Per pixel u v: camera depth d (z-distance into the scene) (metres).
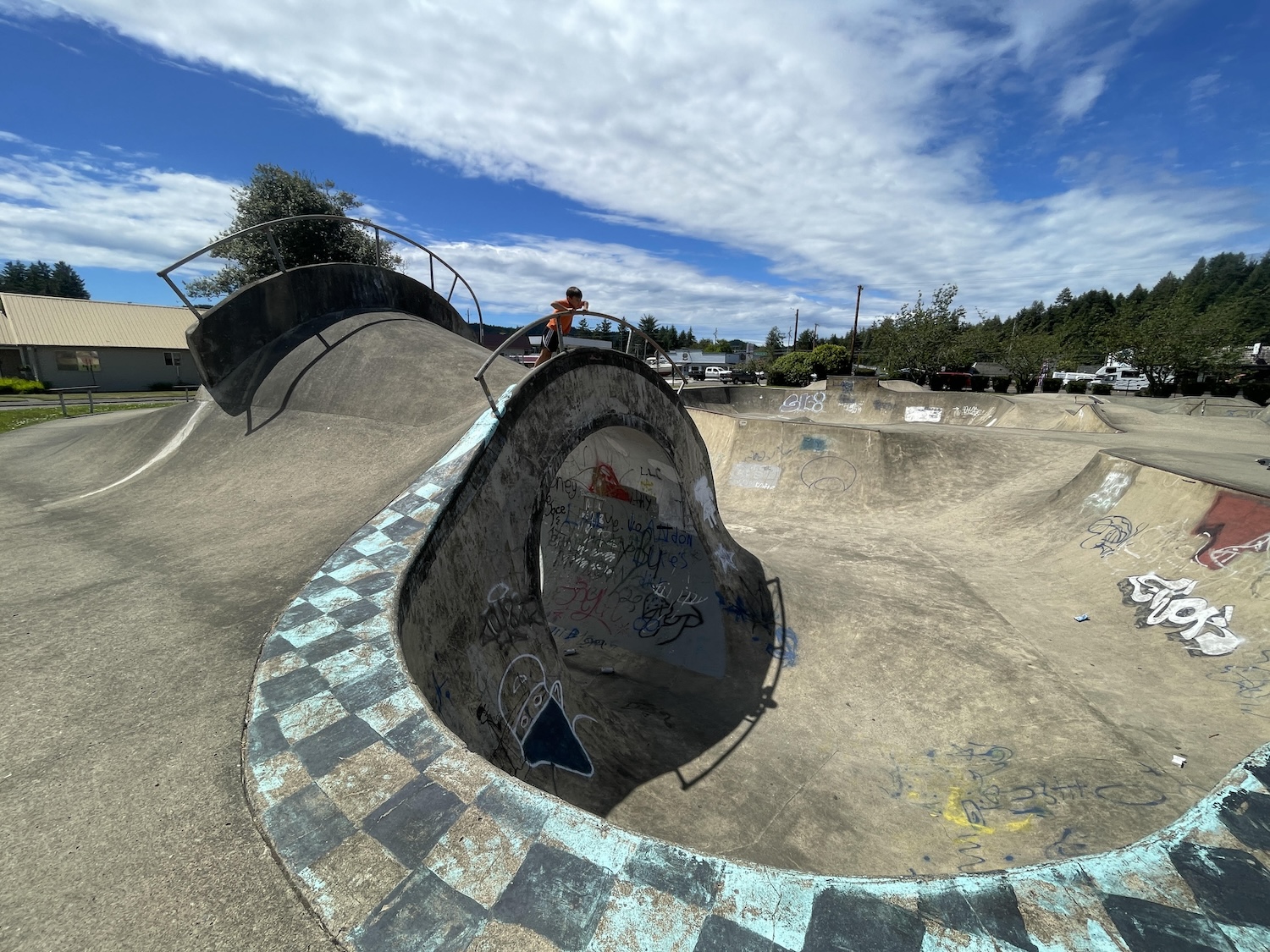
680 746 6.42
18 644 3.40
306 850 2.02
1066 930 1.68
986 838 5.07
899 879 1.86
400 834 2.05
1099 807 5.05
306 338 9.12
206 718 2.78
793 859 4.93
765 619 8.79
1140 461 10.34
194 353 7.89
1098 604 8.45
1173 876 1.84
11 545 5.06
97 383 36.41
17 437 12.49
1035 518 11.95
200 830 2.14
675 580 9.08
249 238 27.56
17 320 35.62
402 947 1.69
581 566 9.73
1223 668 6.47
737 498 16.50
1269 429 18.48
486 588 4.85
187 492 6.43
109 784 2.36
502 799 2.18
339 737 2.53
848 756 6.35
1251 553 7.46
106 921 1.81
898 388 38.16
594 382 6.88
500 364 9.51
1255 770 2.25
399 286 11.59
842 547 12.03
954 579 10.02
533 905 1.79
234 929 1.78
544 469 5.88
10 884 1.92
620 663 8.26
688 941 1.67
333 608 3.51
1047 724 6.21
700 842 5.02
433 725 2.58
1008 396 27.64
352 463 6.53
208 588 4.08
